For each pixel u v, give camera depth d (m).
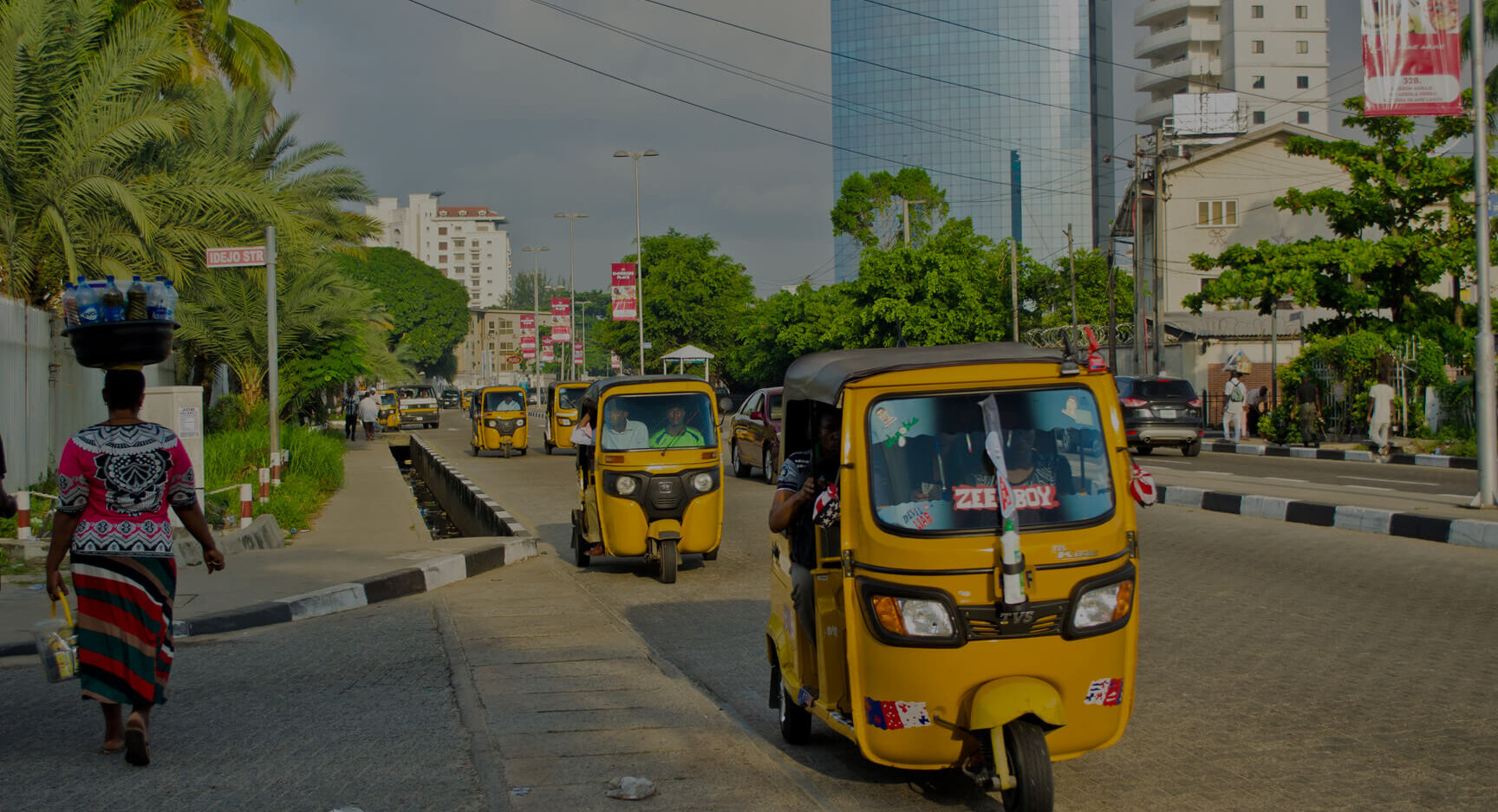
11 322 15.23
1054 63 121.75
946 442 4.77
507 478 25.27
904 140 123.00
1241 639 7.93
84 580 5.39
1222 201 48.09
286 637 8.69
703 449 11.74
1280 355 39.19
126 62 17.33
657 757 5.52
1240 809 4.75
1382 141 28.36
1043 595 4.56
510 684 7.09
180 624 8.73
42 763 5.46
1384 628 8.09
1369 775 5.11
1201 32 93.81
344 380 30.84
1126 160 36.34
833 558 5.12
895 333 47.34
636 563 12.83
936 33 122.56
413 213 194.62
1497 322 26.39
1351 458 23.84
